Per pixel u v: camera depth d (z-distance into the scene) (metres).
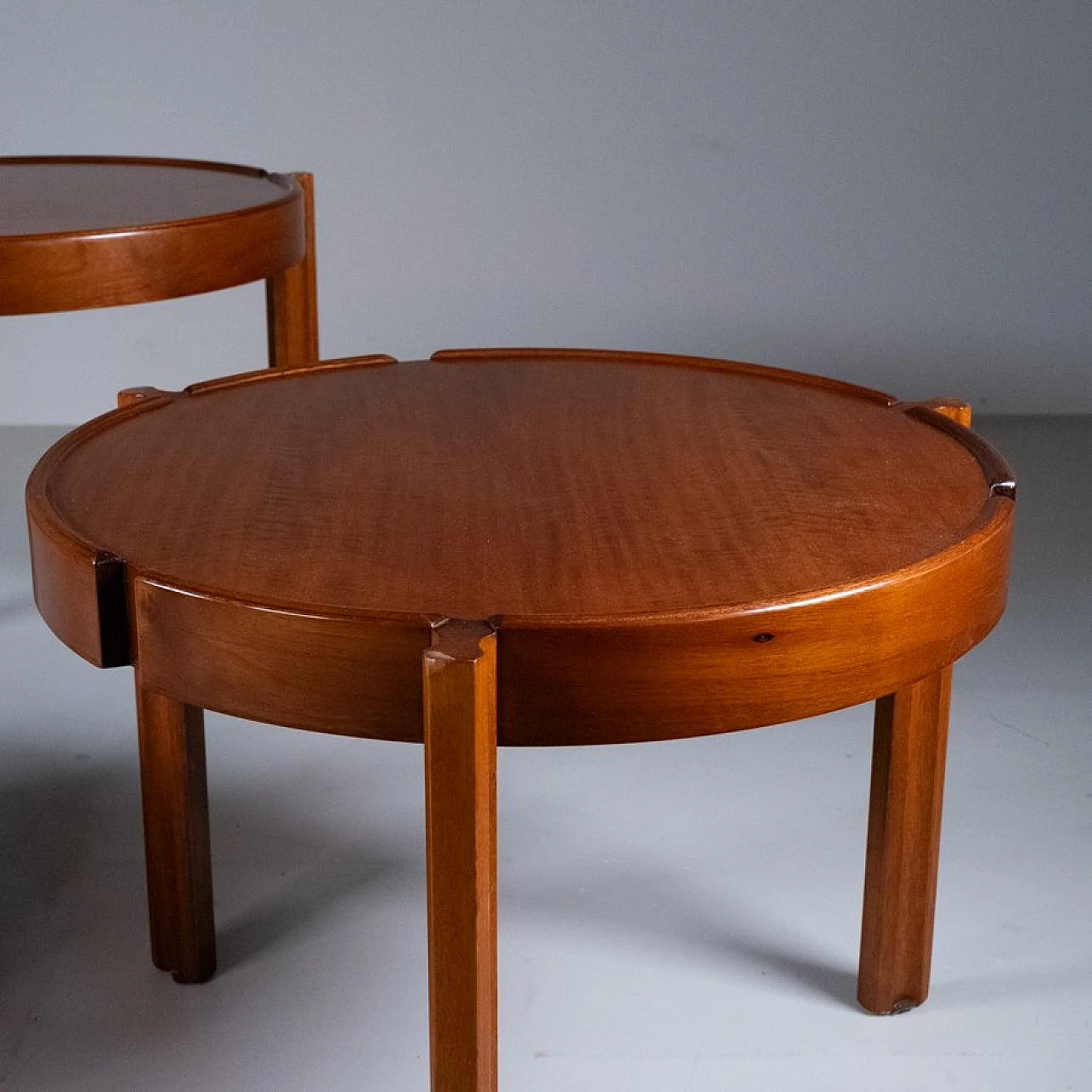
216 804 1.81
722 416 1.37
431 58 3.20
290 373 1.50
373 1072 1.34
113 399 3.36
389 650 0.89
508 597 0.94
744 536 1.05
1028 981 1.47
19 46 3.14
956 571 0.99
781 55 3.23
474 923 0.90
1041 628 2.31
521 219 3.31
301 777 1.88
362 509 1.10
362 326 3.37
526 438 1.30
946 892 1.61
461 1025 0.92
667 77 3.23
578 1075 1.33
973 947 1.52
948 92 3.25
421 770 1.91
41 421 3.36
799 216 3.33
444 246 3.32
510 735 0.90
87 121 3.20
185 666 0.94
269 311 2.13
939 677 1.31
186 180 2.14
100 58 3.16
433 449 1.26
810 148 3.29
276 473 1.19
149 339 3.33
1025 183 3.30
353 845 1.73
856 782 1.87
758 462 1.23
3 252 1.57
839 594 0.92
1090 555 2.60
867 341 3.41
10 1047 1.37
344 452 1.25
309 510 1.10
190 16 3.15
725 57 3.23
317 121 3.23
